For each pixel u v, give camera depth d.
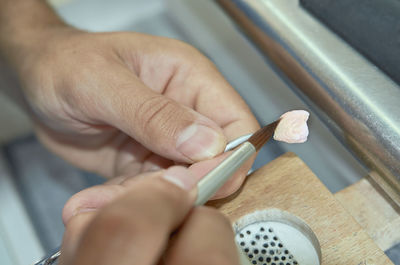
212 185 0.13
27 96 0.23
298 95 0.18
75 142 0.25
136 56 0.21
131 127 0.18
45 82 0.21
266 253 0.15
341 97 0.16
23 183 0.25
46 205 0.25
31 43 0.22
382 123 0.15
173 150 0.17
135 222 0.10
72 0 0.26
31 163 0.26
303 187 0.16
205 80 0.20
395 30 0.16
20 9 0.24
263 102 0.22
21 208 0.23
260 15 0.18
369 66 0.16
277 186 0.16
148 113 0.17
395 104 0.15
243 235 0.16
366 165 0.16
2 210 0.23
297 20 0.17
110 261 0.10
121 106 0.18
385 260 0.14
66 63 0.20
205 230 0.11
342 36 0.17
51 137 0.25
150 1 0.27
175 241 0.11
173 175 0.12
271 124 0.16
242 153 0.14
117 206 0.11
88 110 0.20
